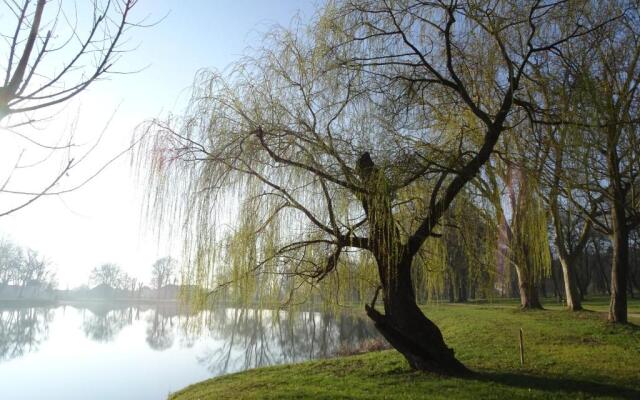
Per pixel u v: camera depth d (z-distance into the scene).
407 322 11.13
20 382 24.30
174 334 44.88
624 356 13.59
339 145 10.21
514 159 10.96
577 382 10.58
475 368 12.57
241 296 9.68
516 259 11.10
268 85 10.40
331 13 10.56
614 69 10.99
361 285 11.41
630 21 10.68
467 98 10.16
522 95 11.14
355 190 9.63
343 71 10.36
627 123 9.98
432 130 11.45
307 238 10.15
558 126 10.07
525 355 14.16
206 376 23.33
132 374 25.75
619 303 18.75
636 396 9.48
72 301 114.81
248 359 24.47
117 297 120.06
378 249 10.22
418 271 11.95
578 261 48.44
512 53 10.95
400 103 10.73
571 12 10.31
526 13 10.58
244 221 9.64
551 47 10.08
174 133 9.94
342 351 21.94
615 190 15.30
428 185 10.66
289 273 10.16
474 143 11.33
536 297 27.39
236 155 9.74
